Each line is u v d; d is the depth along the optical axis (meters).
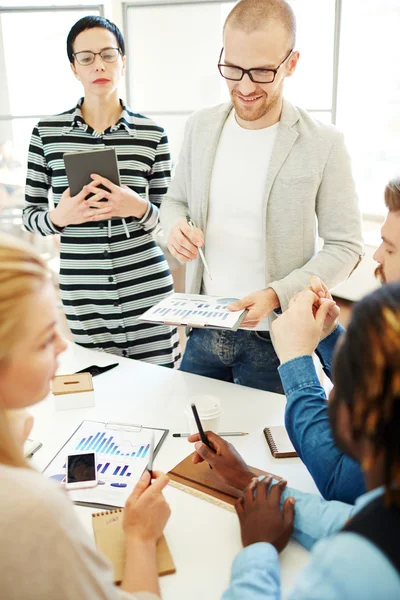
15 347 0.71
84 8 3.70
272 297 1.59
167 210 1.92
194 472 1.25
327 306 1.27
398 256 1.28
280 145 1.67
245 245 1.76
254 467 1.26
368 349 0.61
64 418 1.51
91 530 1.09
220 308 1.54
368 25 3.64
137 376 1.75
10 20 4.02
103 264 2.15
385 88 3.74
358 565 0.55
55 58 4.10
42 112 4.26
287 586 0.96
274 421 1.47
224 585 0.97
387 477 0.60
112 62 2.04
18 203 4.39
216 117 1.77
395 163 3.85
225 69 1.58
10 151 4.31
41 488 0.66
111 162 1.98
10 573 0.61
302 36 3.74
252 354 1.77
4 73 4.16
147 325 2.24
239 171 1.73
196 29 3.53
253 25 1.49
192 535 1.08
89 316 2.25
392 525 0.57
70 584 0.63
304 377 1.15
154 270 2.21
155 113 3.79
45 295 0.74
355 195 1.72
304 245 1.74
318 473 1.09
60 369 1.80
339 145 1.68
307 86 3.85
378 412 0.60
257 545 0.97
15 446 0.73
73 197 2.01
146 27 3.59
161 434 1.41
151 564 0.97
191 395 1.62
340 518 1.01
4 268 0.70
